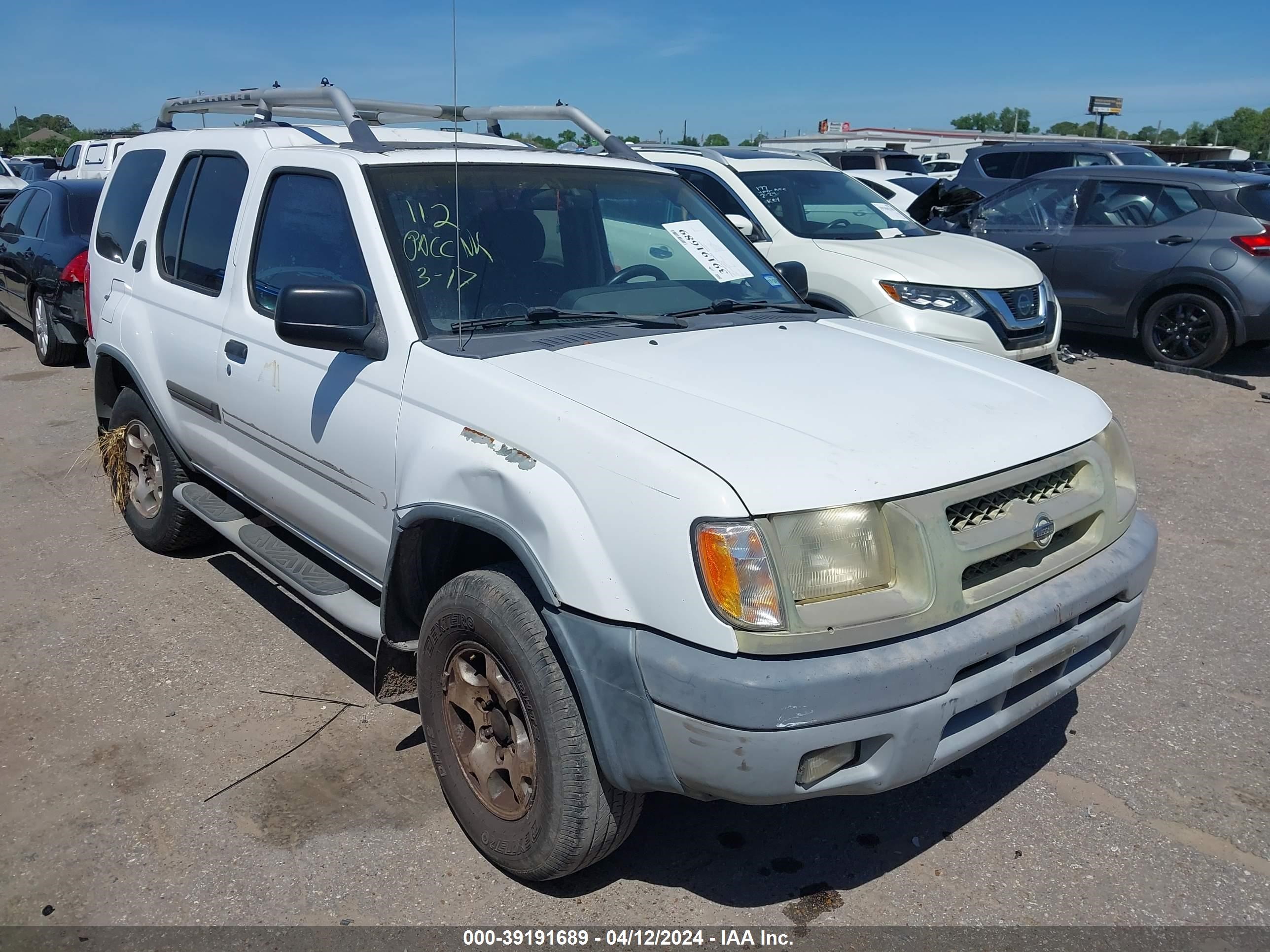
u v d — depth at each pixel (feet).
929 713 7.57
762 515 7.34
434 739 9.80
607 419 8.27
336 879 9.30
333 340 10.09
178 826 10.02
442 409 9.42
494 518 8.64
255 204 12.71
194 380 13.73
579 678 7.93
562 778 8.27
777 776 7.25
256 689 12.66
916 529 7.66
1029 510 8.57
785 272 14.10
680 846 9.84
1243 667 13.38
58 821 10.09
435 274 10.57
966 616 7.93
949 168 81.76
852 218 27.27
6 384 29.37
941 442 8.34
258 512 14.46
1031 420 9.16
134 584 15.74
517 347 9.87
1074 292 32.24
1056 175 33.24
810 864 9.59
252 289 12.62
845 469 7.72
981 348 22.95
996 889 9.26
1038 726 12.01
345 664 13.33
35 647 13.70
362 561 11.15
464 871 9.43
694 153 27.63
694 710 7.30
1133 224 31.07
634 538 7.63
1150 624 14.64
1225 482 20.81
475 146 12.40
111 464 16.96
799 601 7.39
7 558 16.76
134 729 11.75
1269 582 16.01
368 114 14.38
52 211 31.53
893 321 22.85
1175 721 12.09
